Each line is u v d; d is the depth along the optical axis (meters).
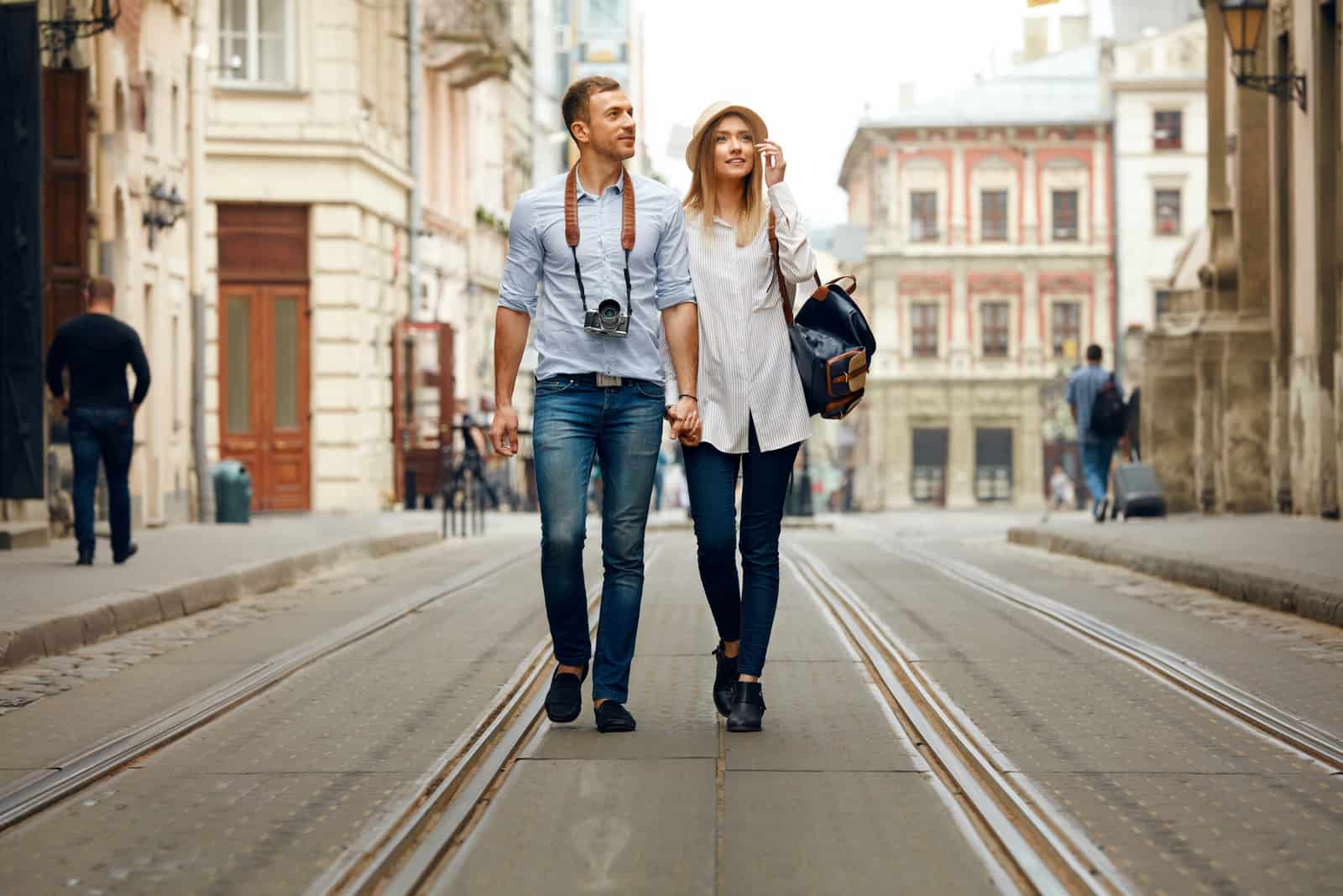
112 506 13.63
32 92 15.62
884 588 13.08
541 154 53.41
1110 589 13.01
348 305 30.41
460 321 40.31
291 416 30.42
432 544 20.50
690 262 6.81
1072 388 21.61
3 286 15.75
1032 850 4.81
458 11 36.00
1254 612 11.18
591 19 54.47
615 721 6.71
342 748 6.42
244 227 30.30
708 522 6.77
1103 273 72.62
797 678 8.23
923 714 7.16
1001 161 72.88
